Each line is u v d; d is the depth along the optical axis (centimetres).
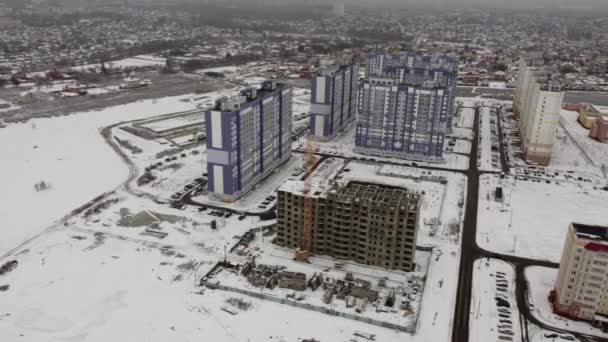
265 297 14312
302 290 14562
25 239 17300
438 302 14238
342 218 15712
